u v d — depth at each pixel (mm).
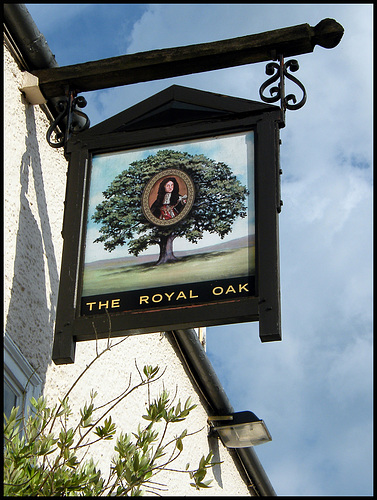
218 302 3850
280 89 4469
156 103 4570
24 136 4727
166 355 5984
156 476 5516
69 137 4656
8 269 4277
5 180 4434
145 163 4379
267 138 4273
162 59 4711
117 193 4320
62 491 3352
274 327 3736
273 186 4109
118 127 4555
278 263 3912
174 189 4242
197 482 3566
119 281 4039
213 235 4051
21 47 4781
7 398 4086
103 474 4824
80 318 3969
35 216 4676
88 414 3643
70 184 4398
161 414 3629
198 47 4688
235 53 4648
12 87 4703
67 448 3520
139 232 4156
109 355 5242
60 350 3904
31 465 3691
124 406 5285
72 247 4188
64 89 4828
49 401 4449
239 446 6379
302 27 4590
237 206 4109
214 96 4504
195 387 6312
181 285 3941
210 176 4242
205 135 4383
